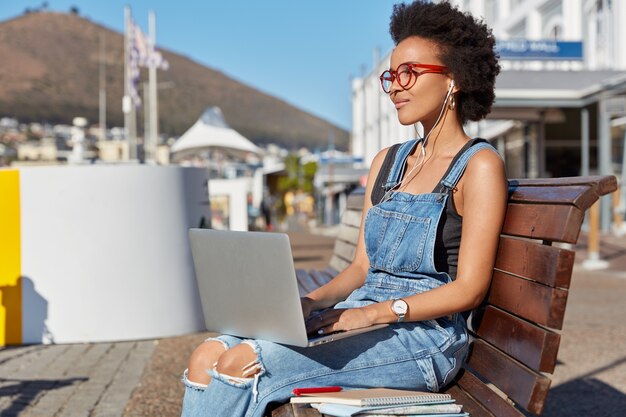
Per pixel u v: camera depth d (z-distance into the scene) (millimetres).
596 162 28172
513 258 2518
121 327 6250
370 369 2443
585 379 5238
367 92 53781
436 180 2707
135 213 6250
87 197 6184
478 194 2531
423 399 2295
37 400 4523
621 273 12703
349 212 5301
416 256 2602
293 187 56000
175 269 6414
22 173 6168
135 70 25359
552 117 25172
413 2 2836
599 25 26391
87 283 6199
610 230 23469
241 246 2361
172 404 4445
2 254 6199
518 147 31531
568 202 2246
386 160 2986
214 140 21031
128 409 4348
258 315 2379
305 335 2242
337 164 52125
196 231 2582
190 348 5949
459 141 2791
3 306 6191
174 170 6430
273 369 2361
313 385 2389
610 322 7582
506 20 34438
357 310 2424
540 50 20656
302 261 15508
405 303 2439
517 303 2449
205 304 2643
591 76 21078
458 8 2807
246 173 53500
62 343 6207
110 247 6207
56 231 6168
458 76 2754
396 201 2744
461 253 2531
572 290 10391
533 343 2287
